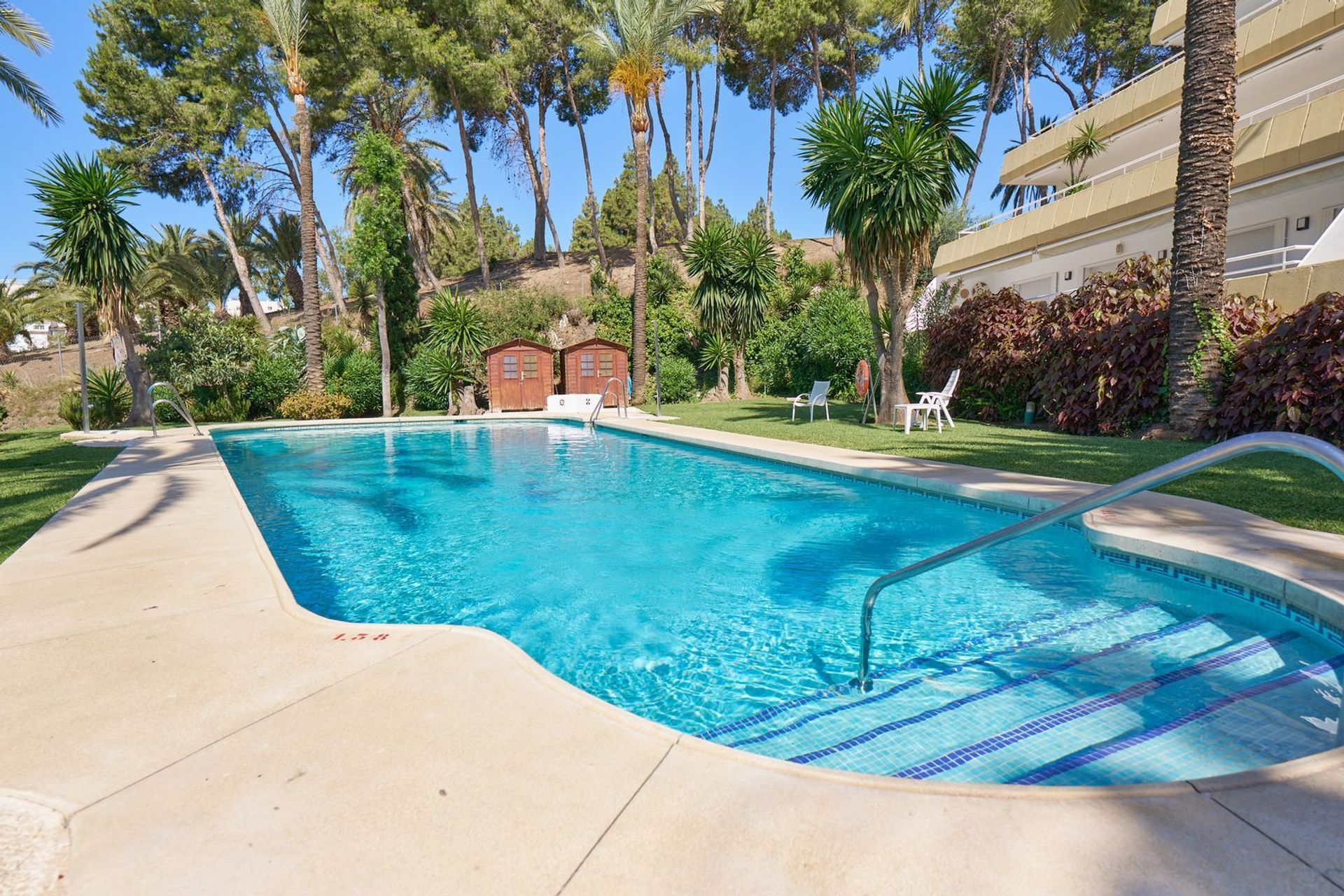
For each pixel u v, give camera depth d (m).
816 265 28.95
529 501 7.80
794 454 8.92
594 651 3.65
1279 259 14.20
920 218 11.49
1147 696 2.88
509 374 21.16
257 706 2.33
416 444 14.06
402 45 26.84
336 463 11.38
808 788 1.82
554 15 32.16
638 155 21.70
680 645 3.72
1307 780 1.79
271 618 3.22
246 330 22.81
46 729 2.17
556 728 2.16
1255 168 12.69
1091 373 11.14
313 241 20.81
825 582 4.70
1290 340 8.29
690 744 2.05
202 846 1.61
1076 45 30.45
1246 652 3.24
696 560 5.32
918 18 31.67
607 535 6.18
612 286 27.25
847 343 20.59
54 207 15.35
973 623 3.83
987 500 6.08
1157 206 14.75
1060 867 1.48
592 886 1.46
